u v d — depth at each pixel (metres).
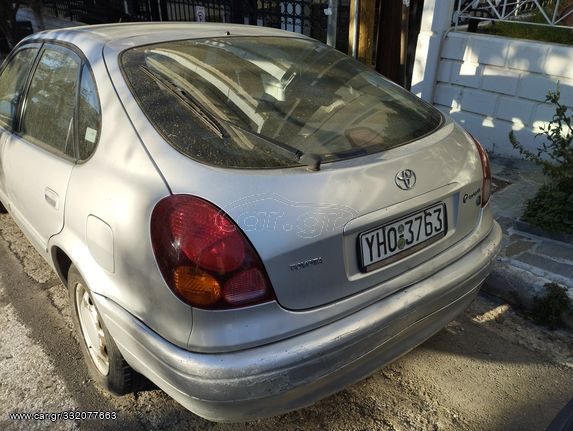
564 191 3.25
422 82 4.89
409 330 1.90
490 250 2.18
